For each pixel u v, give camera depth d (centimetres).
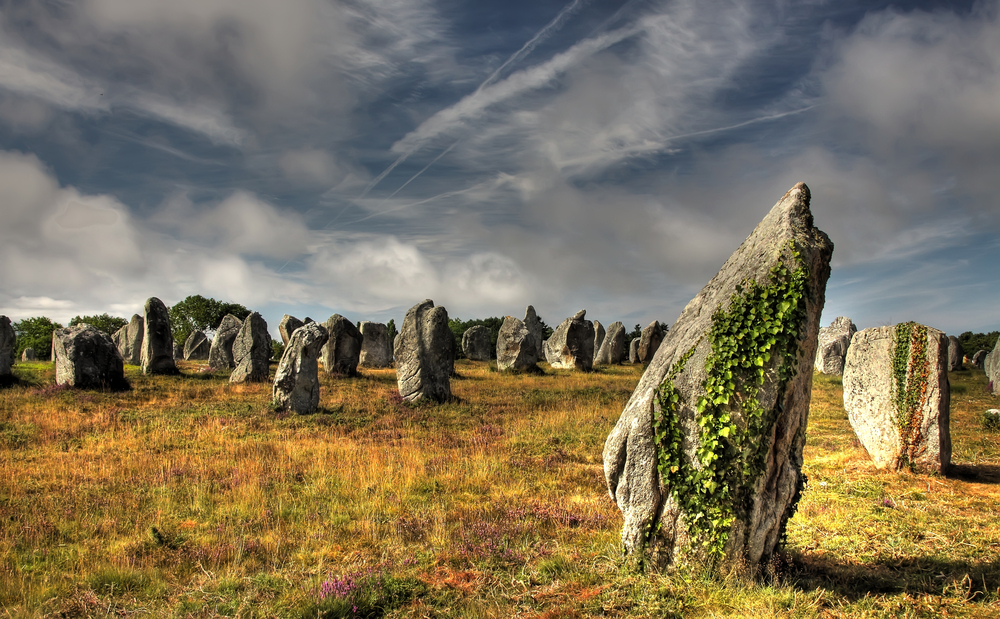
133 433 1442
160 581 662
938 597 584
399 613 591
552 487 1039
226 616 574
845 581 632
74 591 629
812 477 1102
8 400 1808
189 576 681
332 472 1105
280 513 885
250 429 1530
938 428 1100
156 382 2303
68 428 1465
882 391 1169
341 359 2742
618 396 2166
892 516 855
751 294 626
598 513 885
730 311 633
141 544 767
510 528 815
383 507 923
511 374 3094
